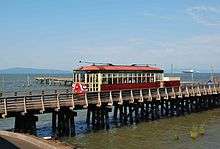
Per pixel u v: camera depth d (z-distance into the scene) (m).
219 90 59.56
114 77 43.03
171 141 33.66
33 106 30.66
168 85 51.59
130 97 41.12
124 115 43.16
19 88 101.56
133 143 32.53
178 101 50.75
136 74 45.97
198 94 53.78
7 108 28.94
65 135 34.25
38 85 120.50
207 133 37.91
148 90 43.91
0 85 119.62
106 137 34.84
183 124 43.47
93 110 38.81
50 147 19.05
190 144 32.50
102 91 37.72
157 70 49.25
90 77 41.41
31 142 21.33
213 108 59.84
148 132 37.91
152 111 46.28
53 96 32.31
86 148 30.02
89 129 38.88
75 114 34.81
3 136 23.75
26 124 30.66
